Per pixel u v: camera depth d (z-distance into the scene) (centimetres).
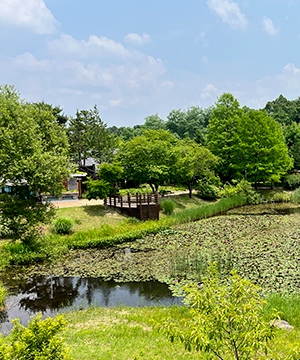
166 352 611
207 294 413
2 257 1376
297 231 1748
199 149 3017
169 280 1143
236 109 3791
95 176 3334
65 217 1945
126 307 921
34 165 1330
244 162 3322
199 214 2317
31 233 1495
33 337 398
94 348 632
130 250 1545
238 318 370
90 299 1007
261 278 1067
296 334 644
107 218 2080
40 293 1066
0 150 1292
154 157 2609
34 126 1433
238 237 1670
